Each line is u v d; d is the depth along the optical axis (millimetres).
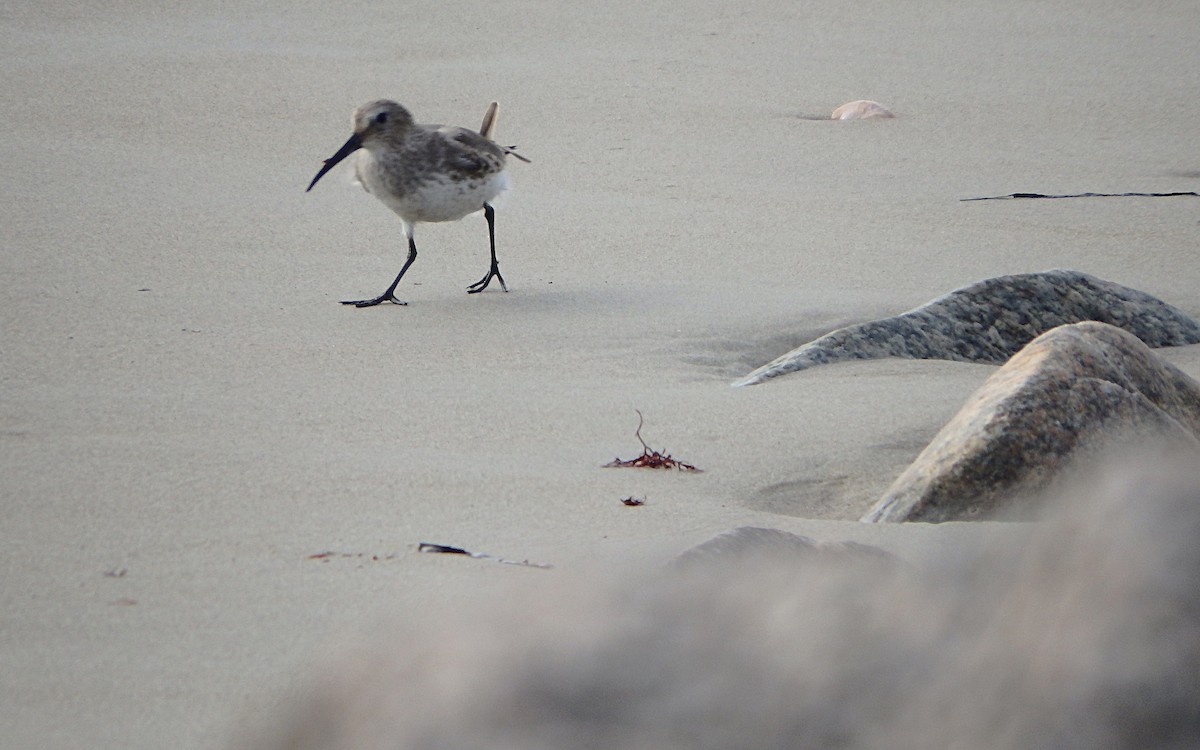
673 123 25016
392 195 14062
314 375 11578
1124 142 24141
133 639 5844
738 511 8344
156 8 34125
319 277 15250
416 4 35125
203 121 24047
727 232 17875
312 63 29156
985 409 8727
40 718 4969
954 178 21547
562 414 10555
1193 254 17250
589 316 13758
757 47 31531
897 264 16469
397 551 7207
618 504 8359
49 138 22188
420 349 12508
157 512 7902
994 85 28391
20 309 13250
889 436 10117
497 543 7445
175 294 14172
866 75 29156
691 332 13227
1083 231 18359
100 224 17016
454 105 26109
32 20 32281
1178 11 35125
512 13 34406
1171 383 9664
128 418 10078
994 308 13375
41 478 8516
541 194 19875
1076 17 34688
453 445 9672
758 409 10750
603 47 31281
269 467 8859
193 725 4918
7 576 6738
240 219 17750
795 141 23953
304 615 6168
